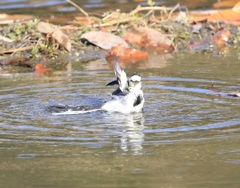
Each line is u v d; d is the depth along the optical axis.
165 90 16.97
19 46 21.77
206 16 24.62
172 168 11.67
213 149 12.56
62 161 12.09
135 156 12.26
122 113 15.08
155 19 23.80
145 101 16.02
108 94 16.80
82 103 15.98
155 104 15.74
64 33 22.91
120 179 11.21
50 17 24.98
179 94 16.56
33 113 15.12
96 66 20.05
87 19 24.12
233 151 12.45
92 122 14.38
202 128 13.80
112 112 15.20
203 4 27.09
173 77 18.33
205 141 13.00
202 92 16.72
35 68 19.70
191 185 10.92
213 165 11.77
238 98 16.12
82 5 27.20
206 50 21.86
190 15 24.61
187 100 16.02
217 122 14.20
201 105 15.55
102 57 21.33
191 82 17.73
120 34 22.70
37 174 11.51
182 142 12.96
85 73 19.12
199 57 20.86
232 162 11.91
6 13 25.61
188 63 20.03
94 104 15.80
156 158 12.13
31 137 13.38
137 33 22.56
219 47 22.17
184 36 22.73
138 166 11.78
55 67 20.06
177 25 23.67
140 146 12.77
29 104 15.89
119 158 12.17
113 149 12.63
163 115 14.83
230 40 22.72
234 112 14.91
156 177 11.22
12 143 13.04
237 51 21.53
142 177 11.27
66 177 11.34
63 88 17.39
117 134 13.50
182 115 14.77
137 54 21.23
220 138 13.16
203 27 23.77
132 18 23.31
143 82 17.86
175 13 25.36
